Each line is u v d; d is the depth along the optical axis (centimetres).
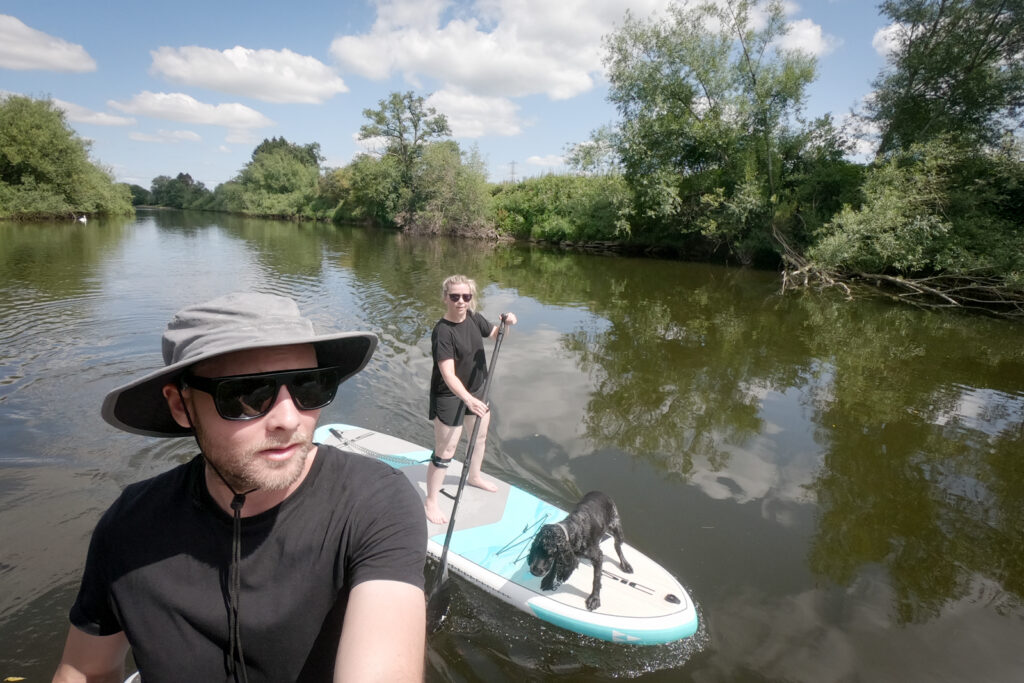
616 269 1934
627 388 709
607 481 481
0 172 3284
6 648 288
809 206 1886
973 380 808
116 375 671
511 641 312
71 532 382
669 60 2011
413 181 3794
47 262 1545
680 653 306
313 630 101
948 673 299
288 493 100
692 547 398
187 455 491
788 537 414
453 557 367
